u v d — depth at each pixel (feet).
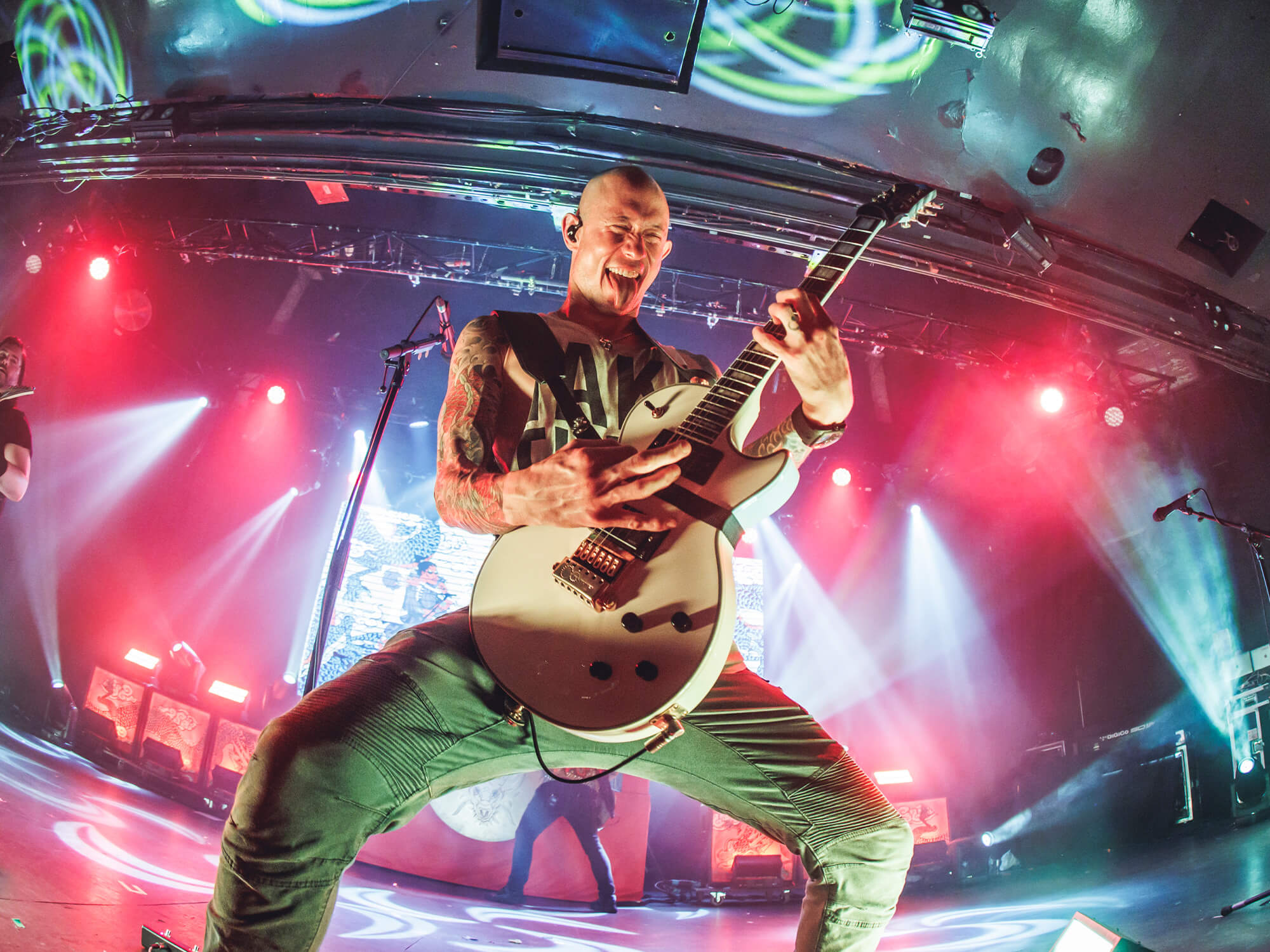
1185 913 15.88
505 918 20.18
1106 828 34.58
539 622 5.42
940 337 35.45
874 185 23.27
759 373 6.43
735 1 18.72
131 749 31.86
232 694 32.50
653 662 5.20
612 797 26.48
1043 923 17.51
